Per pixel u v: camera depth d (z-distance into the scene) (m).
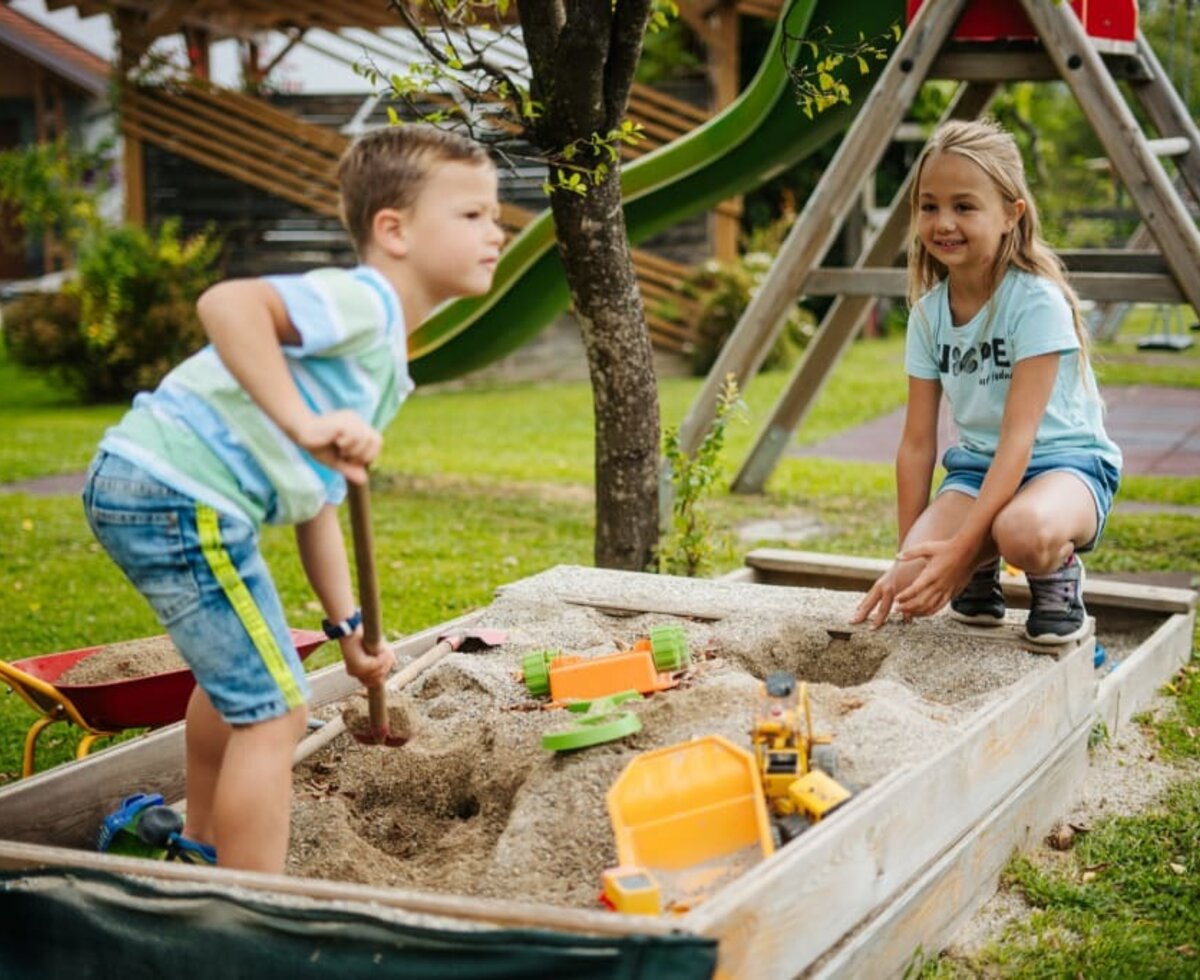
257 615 2.79
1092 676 3.93
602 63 5.05
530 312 8.67
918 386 4.07
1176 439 10.54
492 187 2.90
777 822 2.84
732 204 15.95
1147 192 6.29
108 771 3.46
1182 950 3.08
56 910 2.72
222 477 2.75
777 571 5.34
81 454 10.97
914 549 3.71
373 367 2.75
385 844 3.37
